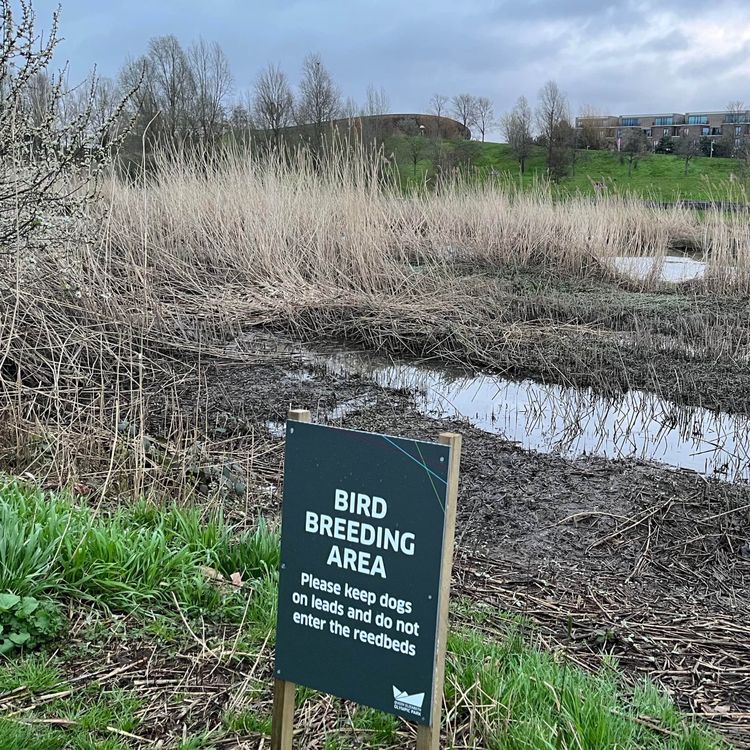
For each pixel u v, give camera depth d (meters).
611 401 8.15
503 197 17.16
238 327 10.19
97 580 3.70
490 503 5.68
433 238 14.94
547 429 7.33
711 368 9.11
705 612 4.28
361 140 15.07
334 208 13.16
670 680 3.61
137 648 3.40
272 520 5.08
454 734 2.93
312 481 2.49
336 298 11.23
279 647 2.58
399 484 2.35
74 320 7.91
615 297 12.71
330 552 2.47
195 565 4.09
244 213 12.73
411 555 2.34
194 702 3.09
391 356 9.74
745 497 5.80
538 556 4.90
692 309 11.82
